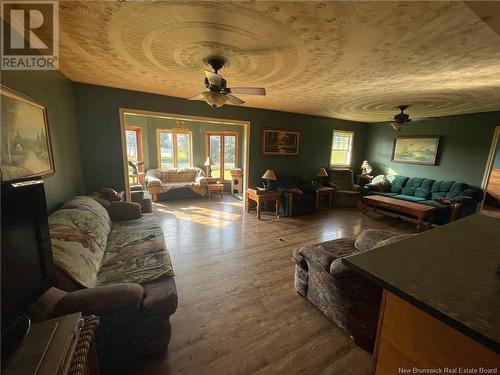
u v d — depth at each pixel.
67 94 2.94
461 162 4.98
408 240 1.20
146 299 1.40
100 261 1.85
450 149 5.15
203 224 4.20
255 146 5.08
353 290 1.59
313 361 1.50
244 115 4.80
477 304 0.69
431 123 5.47
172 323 1.79
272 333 1.71
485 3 1.29
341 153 6.70
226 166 7.25
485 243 1.17
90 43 1.94
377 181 6.02
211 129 6.98
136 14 1.52
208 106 4.36
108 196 3.17
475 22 1.49
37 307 1.09
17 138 1.69
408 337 0.78
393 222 4.54
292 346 1.61
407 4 1.33
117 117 3.55
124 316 1.31
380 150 6.64
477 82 2.77
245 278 2.45
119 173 3.67
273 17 1.52
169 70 2.63
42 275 0.95
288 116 5.42
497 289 0.77
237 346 1.59
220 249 3.14
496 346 0.54
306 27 1.63
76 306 1.17
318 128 5.98
